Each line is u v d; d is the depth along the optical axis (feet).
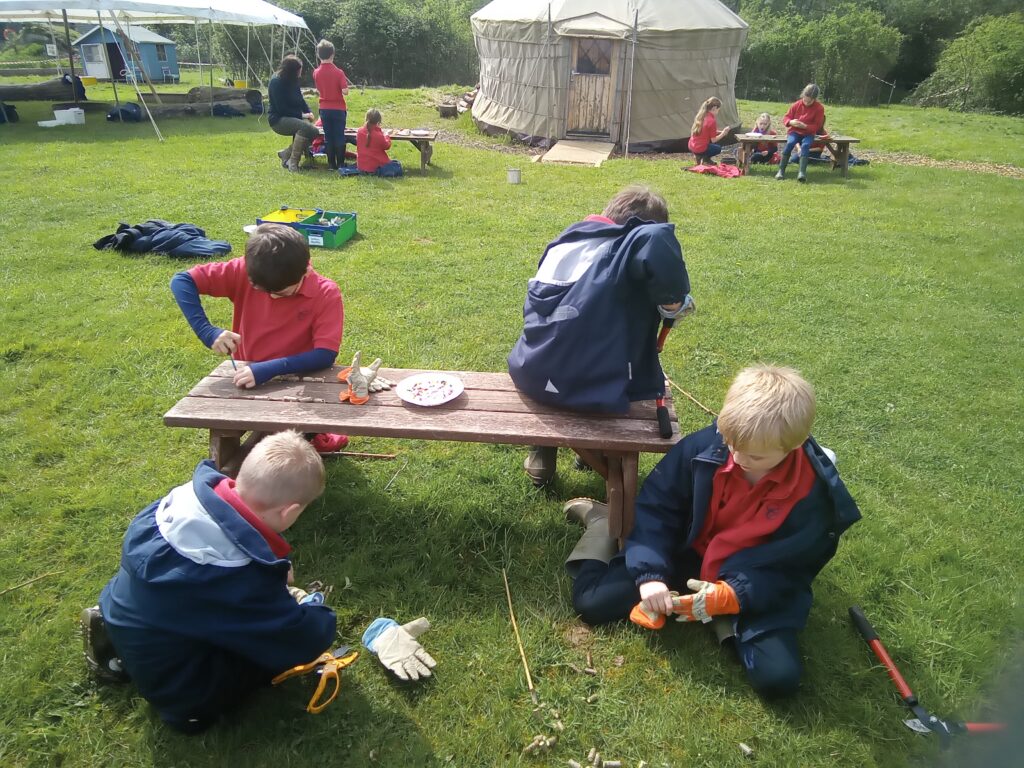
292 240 9.80
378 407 9.57
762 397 7.43
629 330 8.93
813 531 7.98
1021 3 109.91
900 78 116.26
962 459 12.67
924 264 23.35
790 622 8.01
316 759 7.07
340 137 34.35
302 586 9.15
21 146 38.73
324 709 7.57
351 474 11.55
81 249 21.79
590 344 8.90
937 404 14.53
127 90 74.38
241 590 6.77
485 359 15.53
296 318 10.51
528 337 9.46
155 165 34.50
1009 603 9.30
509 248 23.24
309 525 10.28
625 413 9.48
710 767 7.18
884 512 11.09
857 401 14.55
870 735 7.57
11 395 13.47
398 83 97.86
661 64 43.80
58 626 8.41
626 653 8.41
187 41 120.98
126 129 46.14
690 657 8.33
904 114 67.92
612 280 8.66
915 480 12.05
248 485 6.97
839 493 7.90
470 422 9.19
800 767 7.18
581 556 9.27
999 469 12.45
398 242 23.58
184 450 12.06
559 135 45.24
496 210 28.25
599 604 8.68
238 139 43.14
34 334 15.87
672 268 8.29
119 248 21.65
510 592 9.28
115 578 7.27
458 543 10.16
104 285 18.95
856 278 21.80
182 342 15.83
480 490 11.23
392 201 29.14
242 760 7.04
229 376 10.32
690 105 45.44
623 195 9.66
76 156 36.24
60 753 7.09
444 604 9.05
